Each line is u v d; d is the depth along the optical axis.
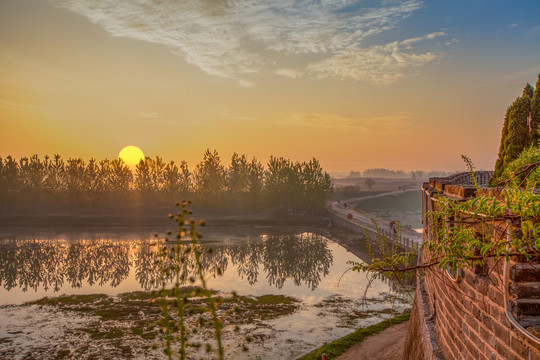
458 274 6.73
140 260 54.91
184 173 131.62
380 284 39.69
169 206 126.31
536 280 4.43
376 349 21.92
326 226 98.31
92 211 124.25
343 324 28.61
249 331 26.84
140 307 32.25
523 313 4.44
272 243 72.56
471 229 4.36
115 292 37.22
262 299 35.03
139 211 122.12
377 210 149.00
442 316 8.45
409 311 30.02
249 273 46.81
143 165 132.25
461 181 18.92
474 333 5.97
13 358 23.30
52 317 30.38
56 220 107.50
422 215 14.80
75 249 65.19
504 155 19.52
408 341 14.04
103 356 23.33
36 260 55.44
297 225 100.12
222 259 56.91
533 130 18.34
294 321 29.25
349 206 146.12
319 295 36.44
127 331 27.09
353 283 40.91
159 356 22.89
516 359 4.45
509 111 19.77
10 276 45.03
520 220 4.02
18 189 128.25
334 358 21.42
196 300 32.12
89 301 34.41
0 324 28.88
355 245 67.44
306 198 110.00
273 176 115.31
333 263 53.94
